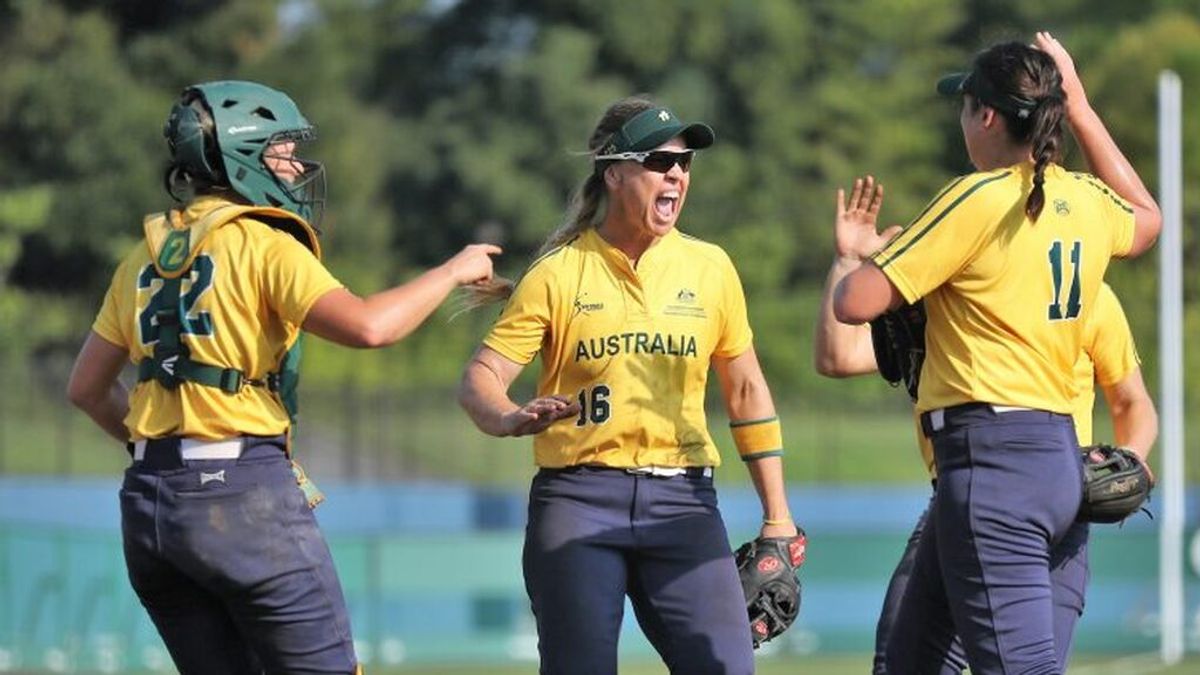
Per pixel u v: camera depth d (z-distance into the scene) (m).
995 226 21.88
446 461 116.38
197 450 21.20
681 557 23.64
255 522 21.19
